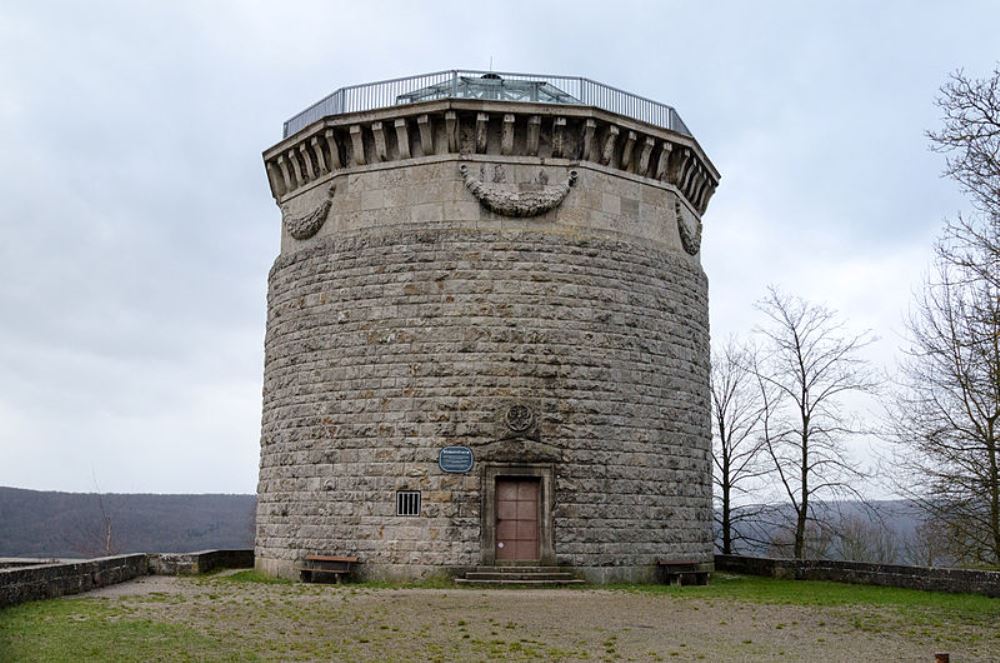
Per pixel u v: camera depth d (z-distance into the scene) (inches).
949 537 1221.1
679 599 872.3
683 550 1096.2
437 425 1032.8
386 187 1117.1
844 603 850.1
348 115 1126.4
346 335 1092.5
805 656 568.7
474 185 1082.7
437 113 1089.4
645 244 1141.7
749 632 664.4
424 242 1080.2
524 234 1079.6
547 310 1064.8
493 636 621.6
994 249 871.7
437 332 1056.2
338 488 1056.8
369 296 1090.1
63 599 801.6
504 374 1042.7
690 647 594.2
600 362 1072.2
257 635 615.8
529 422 1031.0
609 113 1108.5
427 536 1011.9
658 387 1110.4
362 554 1029.2
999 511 1100.5
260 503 1176.2
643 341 1108.5
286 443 1123.9
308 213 1175.6
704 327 1229.1
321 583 1013.2
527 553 1021.2
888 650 595.5
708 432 1201.4
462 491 1016.9
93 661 511.2
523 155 1102.4
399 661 529.7
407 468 1031.0
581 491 1034.7
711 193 1331.2
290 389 1135.0
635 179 1155.3
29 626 623.8
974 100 850.8
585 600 846.5
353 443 1059.3
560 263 1079.0
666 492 1091.3
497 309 1058.1
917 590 989.8
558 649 576.4
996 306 1027.9
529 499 1033.5
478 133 1090.1
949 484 1128.8
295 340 1145.4
